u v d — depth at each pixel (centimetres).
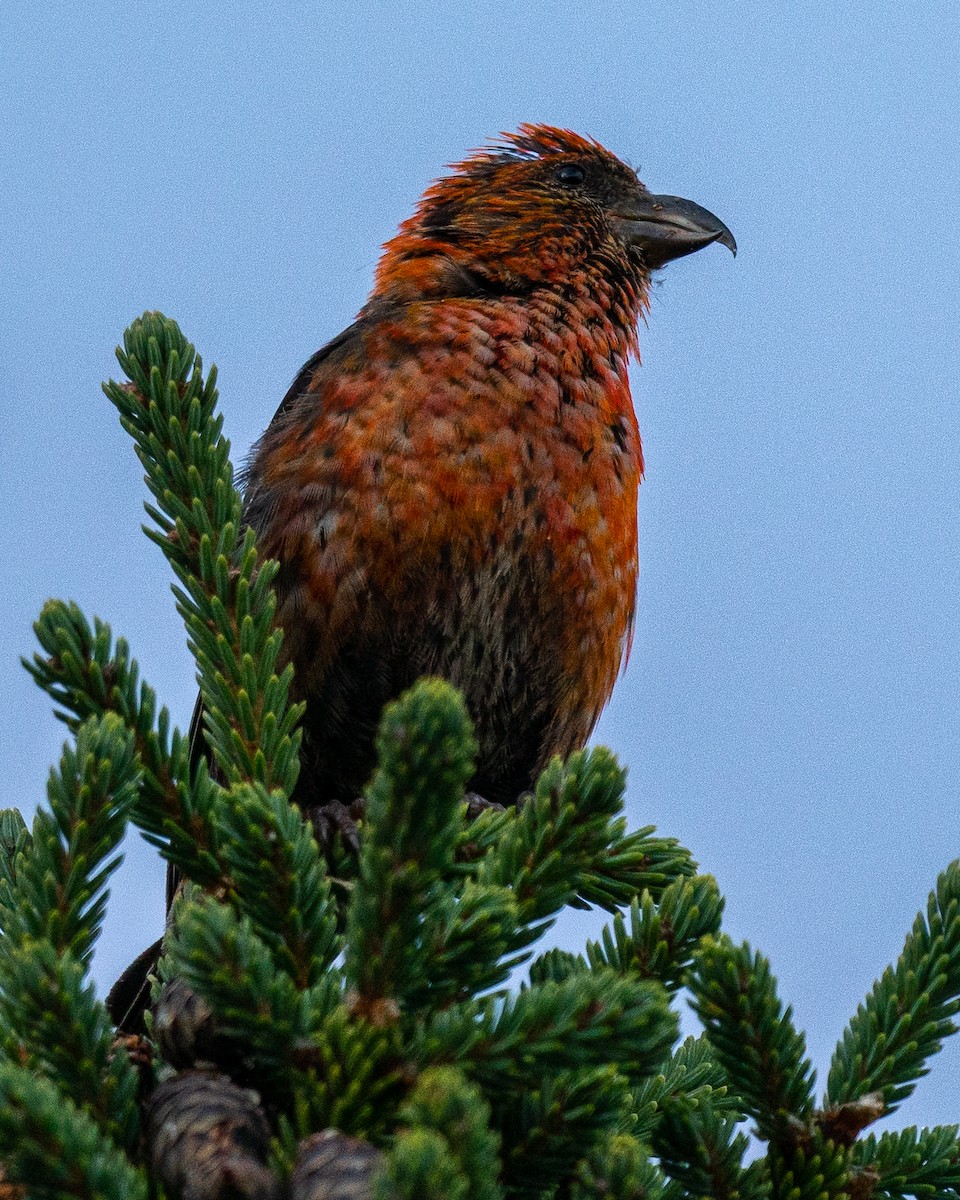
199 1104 367
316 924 421
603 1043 360
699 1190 455
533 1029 363
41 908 423
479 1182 298
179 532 606
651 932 476
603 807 447
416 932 373
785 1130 449
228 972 363
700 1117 457
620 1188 335
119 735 432
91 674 494
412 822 357
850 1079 463
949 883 477
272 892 416
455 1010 374
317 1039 366
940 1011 463
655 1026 361
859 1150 489
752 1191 451
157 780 498
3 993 391
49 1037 378
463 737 354
